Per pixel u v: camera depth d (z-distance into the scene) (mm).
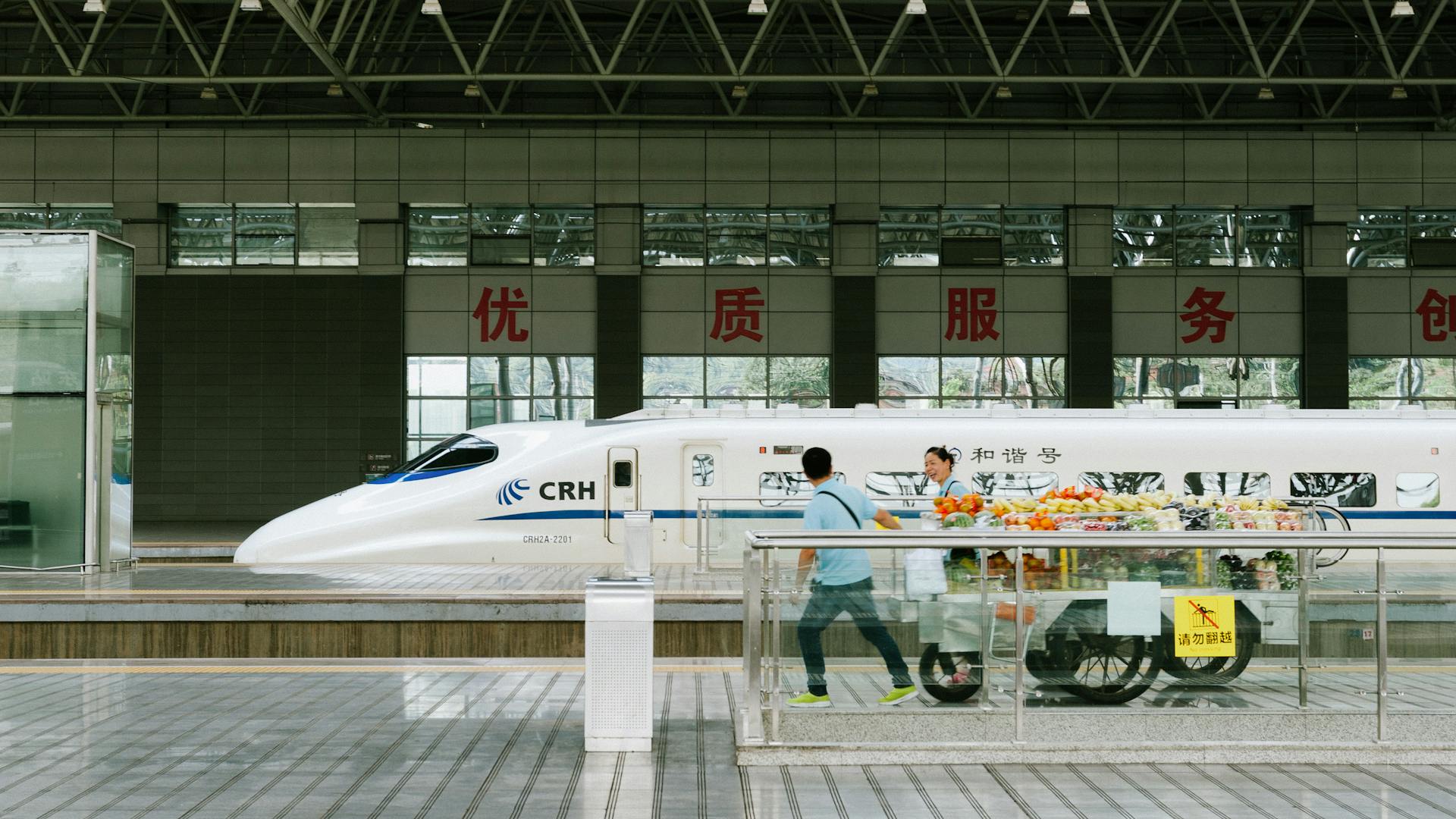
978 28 26016
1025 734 7070
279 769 6516
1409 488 17656
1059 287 29828
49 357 15016
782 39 28812
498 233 29906
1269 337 29781
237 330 29672
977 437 17500
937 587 7102
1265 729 7137
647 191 29625
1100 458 17484
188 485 29594
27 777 6316
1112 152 29609
